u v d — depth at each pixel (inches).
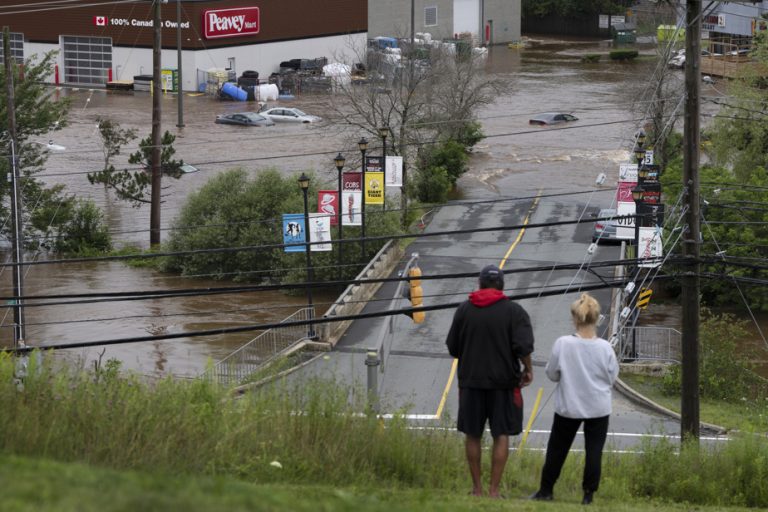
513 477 1014.4
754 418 2369.6
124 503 515.5
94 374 1224.2
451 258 4315.9
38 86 4731.8
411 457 975.6
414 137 5275.6
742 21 7342.5
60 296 1777.8
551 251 4411.9
